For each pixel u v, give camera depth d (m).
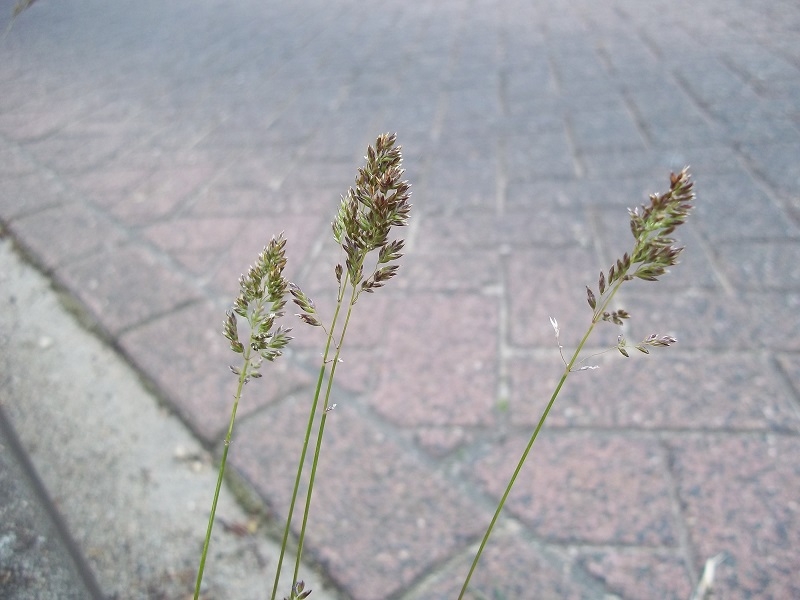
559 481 0.41
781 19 1.22
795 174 0.70
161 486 0.42
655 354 0.50
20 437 0.46
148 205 0.78
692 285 0.57
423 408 0.47
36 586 0.31
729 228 0.63
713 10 1.34
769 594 0.33
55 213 0.78
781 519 0.37
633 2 1.50
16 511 0.35
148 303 0.60
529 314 0.55
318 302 0.59
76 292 0.62
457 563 0.36
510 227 0.67
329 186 0.79
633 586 0.35
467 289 0.59
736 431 0.43
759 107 0.87
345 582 0.36
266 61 1.34
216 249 0.68
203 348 0.54
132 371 0.52
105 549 0.38
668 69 1.04
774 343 0.49
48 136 1.03
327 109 1.04
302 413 0.47
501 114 0.95
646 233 0.17
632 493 0.39
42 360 0.54
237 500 0.41
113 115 1.10
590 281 0.58
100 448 0.45
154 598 0.35
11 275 0.67
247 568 0.37
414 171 0.81
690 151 0.78
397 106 1.02
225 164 0.88
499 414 0.46
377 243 0.18
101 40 1.62
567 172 0.77
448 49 1.29
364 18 1.65
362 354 0.52
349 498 0.41
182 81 1.25
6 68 1.44
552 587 0.35
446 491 0.41
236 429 0.46
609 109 0.92
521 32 1.36
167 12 1.89
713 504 0.38
